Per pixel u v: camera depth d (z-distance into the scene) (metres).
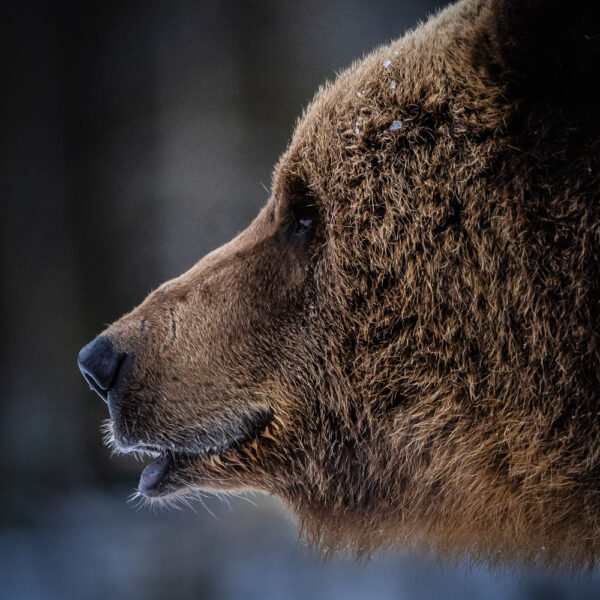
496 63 7.21
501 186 7.20
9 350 13.21
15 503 11.56
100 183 13.89
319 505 7.32
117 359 7.32
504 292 7.20
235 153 13.82
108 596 8.43
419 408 7.25
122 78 14.02
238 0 13.96
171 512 10.77
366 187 7.25
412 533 7.31
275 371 7.29
